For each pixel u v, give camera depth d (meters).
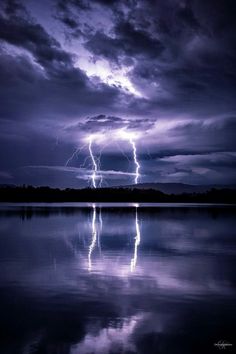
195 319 7.73
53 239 21.58
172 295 9.52
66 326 7.33
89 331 7.07
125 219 38.53
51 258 15.12
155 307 8.52
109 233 24.98
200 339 6.73
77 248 17.98
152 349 6.31
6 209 59.66
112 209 63.78
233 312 8.16
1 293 9.69
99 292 9.80
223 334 6.94
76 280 11.16
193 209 64.31
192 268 13.06
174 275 11.89
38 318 7.76
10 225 30.52
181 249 17.89
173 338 6.76
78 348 6.36
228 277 11.60
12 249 17.59
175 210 60.03
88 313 8.09
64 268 13.02
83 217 41.03
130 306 8.59
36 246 18.66
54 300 9.06
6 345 6.46
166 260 14.77
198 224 32.41
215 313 8.09
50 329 7.17
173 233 25.17
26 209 60.22
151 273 12.19
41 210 56.81
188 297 9.34
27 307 8.49
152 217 41.62
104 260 14.67
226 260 14.79
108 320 7.66
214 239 21.91
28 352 6.20
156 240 21.33
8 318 7.75
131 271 12.51
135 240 21.31
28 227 28.89
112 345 6.48
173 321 7.61
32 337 6.79
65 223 32.78
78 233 24.83
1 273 12.16
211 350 6.28
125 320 7.66
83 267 13.22
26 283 10.77
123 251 17.14
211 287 10.36
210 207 75.44
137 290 9.98
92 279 11.29
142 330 7.13
